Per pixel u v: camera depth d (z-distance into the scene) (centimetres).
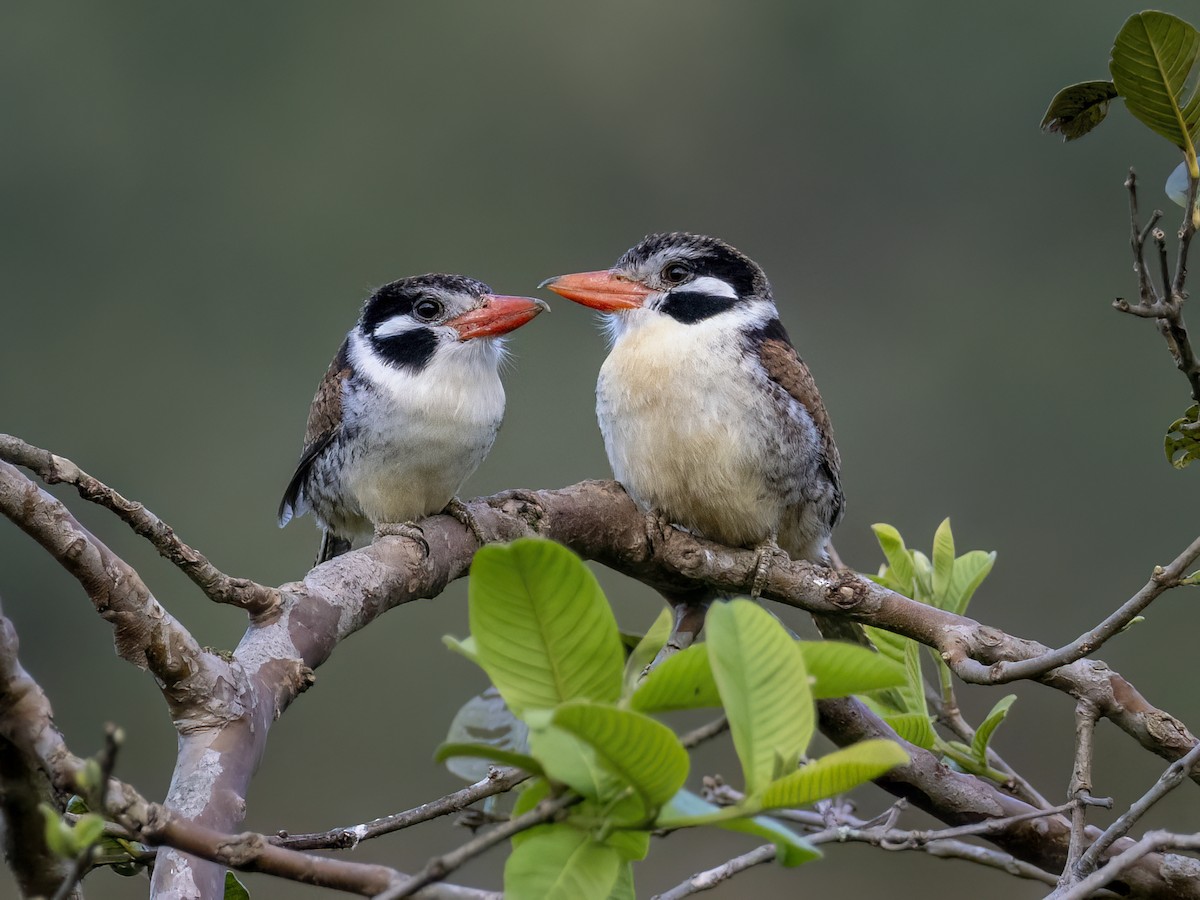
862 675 309
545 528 599
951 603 602
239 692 399
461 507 577
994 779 548
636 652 353
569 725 272
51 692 1330
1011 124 1686
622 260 734
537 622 300
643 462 676
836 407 1574
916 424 1551
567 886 290
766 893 1152
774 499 677
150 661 384
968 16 1719
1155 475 1473
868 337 1638
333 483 708
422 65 1752
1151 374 1514
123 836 383
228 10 1727
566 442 1456
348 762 1280
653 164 1756
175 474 1551
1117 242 1605
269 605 447
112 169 1670
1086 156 1638
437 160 1742
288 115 1728
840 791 284
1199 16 1641
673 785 283
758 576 599
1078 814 477
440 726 1291
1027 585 1416
